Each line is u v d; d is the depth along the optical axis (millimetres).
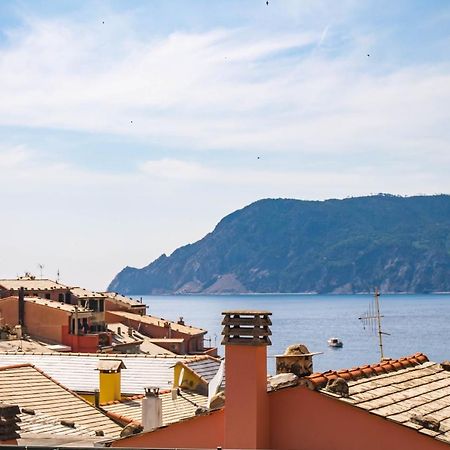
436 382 21312
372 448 17094
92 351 93938
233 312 18000
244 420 17609
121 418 35688
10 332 88375
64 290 113500
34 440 27859
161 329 116312
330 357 183375
